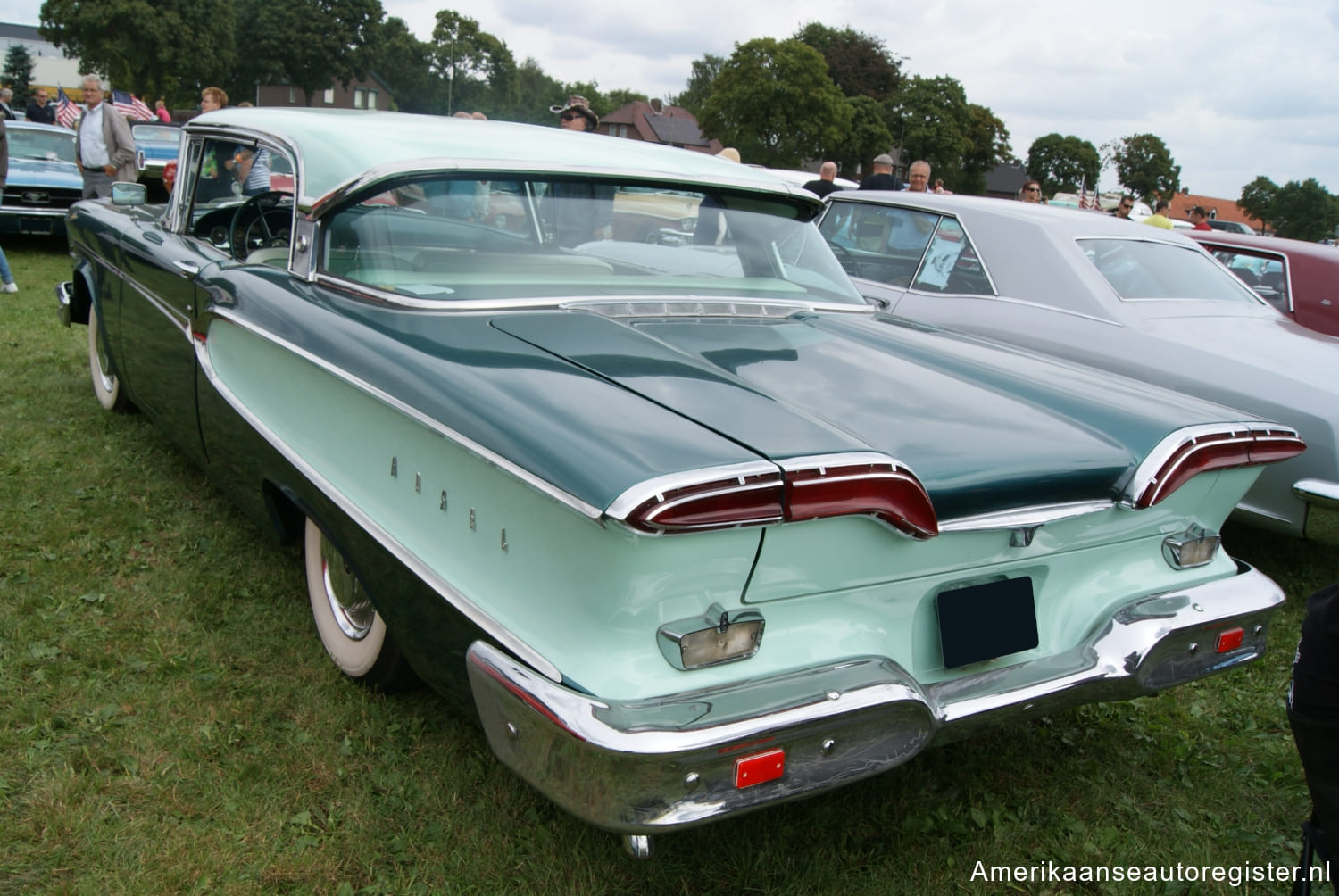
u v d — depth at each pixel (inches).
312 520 93.6
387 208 95.1
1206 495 86.4
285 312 94.8
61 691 96.0
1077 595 83.5
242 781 85.4
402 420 76.7
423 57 3937.0
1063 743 104.0
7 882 72.3
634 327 89.7
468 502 70.3
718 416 67.1
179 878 74.0
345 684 100.7
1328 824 62.1
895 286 195.6
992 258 181.6
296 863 76.8
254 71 3061.0
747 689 62.3
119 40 2460.6
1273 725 111.8
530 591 65.3
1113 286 171.6
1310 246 251.8
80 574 119.9
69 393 190.7
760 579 64.0
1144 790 97.4
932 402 80.3
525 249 99.3
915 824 87.2
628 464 58.6
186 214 133.3
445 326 84.4
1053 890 82.5
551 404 66.8
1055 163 4131.4
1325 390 141.2
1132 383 95.4
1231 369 149.6
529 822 82.7
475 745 92.3
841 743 64.1
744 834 84.0
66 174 389.4
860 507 62.3
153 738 89.8
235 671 102.6
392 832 81.1
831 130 2608.3
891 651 72.4
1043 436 77.2
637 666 61.4
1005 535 74.7
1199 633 83.5
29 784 82.8
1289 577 160.6
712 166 118.0
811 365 85.7
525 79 5032.0
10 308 262.2
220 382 109.9
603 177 104.3
